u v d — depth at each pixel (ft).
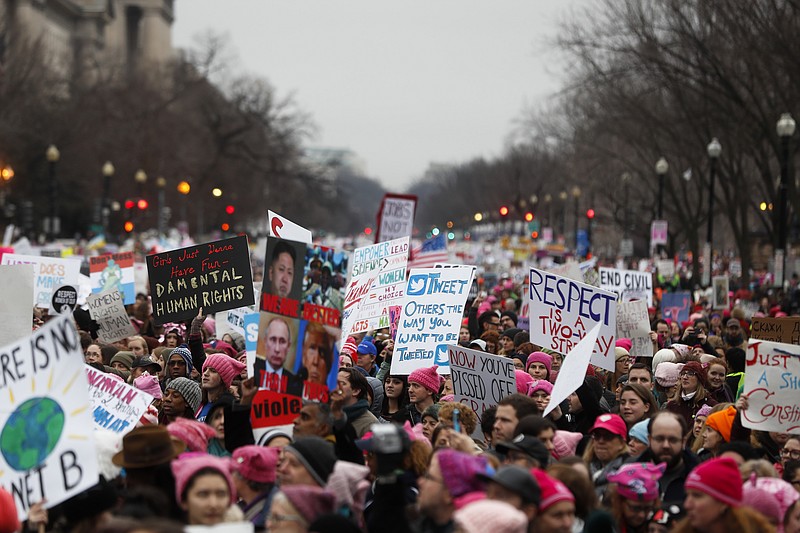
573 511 29.84
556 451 40.11
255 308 61.72
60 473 32.55
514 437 37.01
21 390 33.06
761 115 177.68
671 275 162.20
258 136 459.73
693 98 208.74
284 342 39.42
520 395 39.55
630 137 237.66
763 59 168.04
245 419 40.65
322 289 39.22
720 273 250.78
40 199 353.10
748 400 41.52
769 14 166.30
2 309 48.49
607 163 303.07
